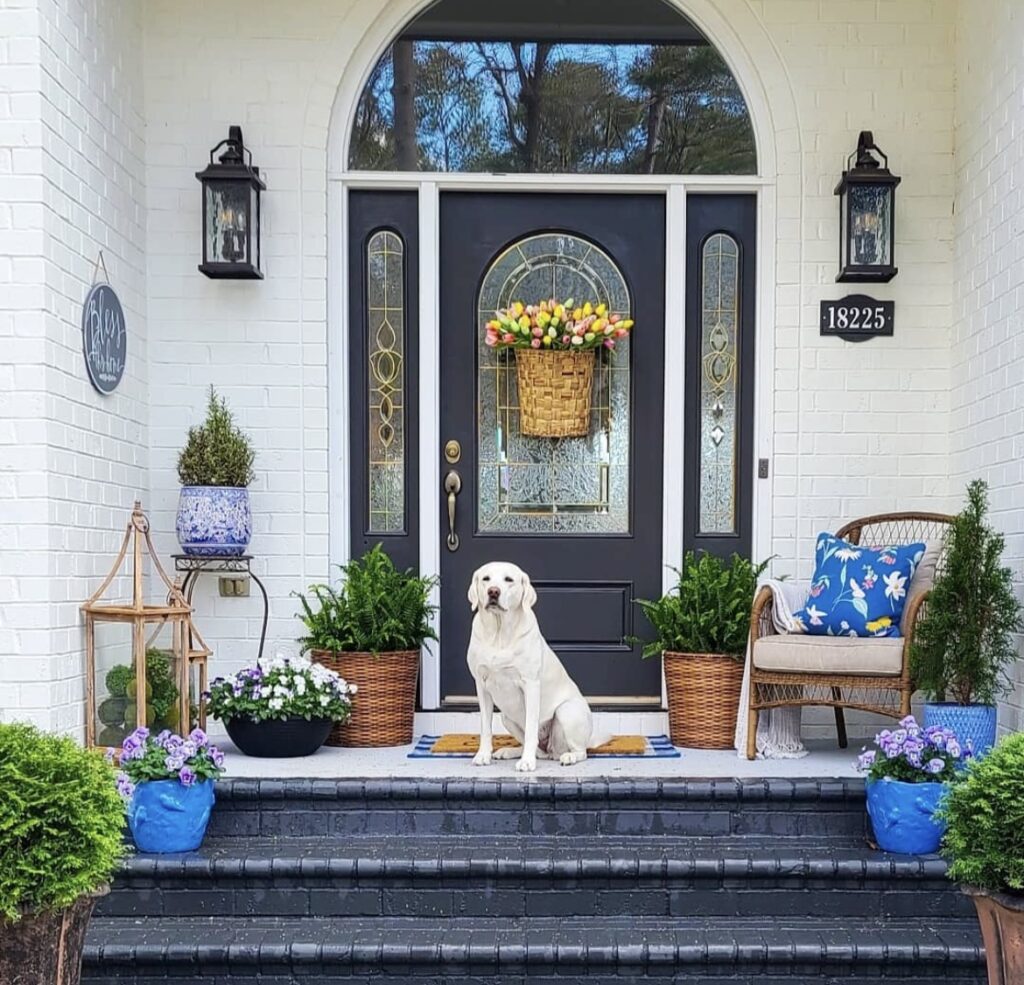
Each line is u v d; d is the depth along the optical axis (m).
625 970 2.98
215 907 3.24
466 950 2.97
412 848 3.38
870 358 4.56
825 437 4.57
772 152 4.56
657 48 4.65
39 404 3.49
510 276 4.68
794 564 4.57
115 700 3.81
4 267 3.48
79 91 3.79
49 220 3.54
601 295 4.68
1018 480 3.88
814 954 2.96
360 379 4.66
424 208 4.59
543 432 4.56
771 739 4.12
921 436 4.57
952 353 4.53
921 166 4.55
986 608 3.63
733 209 4.66
